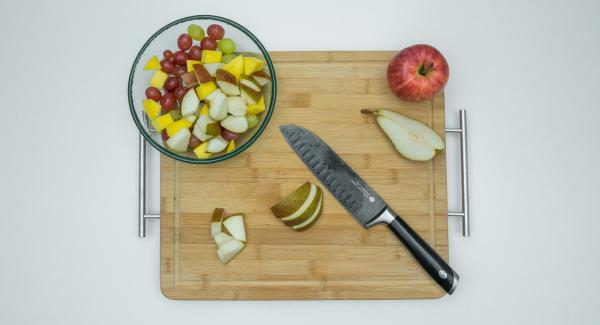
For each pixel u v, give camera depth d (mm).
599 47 1394
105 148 1375
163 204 1265
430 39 1392
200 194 1270
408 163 1278
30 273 1348
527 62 1390
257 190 1271
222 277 1257
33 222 1357
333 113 1288
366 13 1394
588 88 1389
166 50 1234
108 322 1338
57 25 1395
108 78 1389
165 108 1204
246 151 1274
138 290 1343
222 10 1395
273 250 1260
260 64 1175
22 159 1369
